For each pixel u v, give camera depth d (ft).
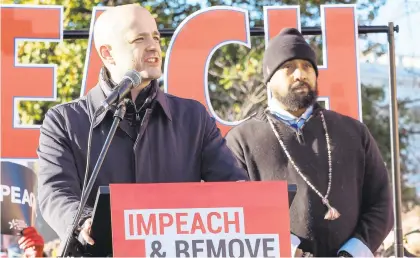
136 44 14.15
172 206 11.18
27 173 19.33
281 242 11.24
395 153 19.51
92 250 12.35
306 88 18.13
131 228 11.05
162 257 11.04
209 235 11.17
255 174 18.15
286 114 18.30
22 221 19.13
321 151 18.13
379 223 18.21
